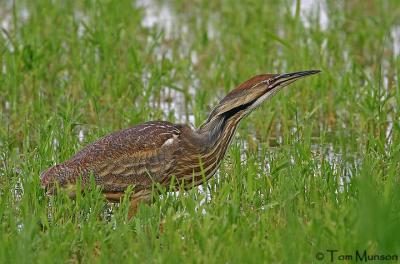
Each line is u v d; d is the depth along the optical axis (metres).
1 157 14.24
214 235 10.70
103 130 14.51
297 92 17.19
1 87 16.98
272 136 15.84
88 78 16.88
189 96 17.16
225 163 13.76
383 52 19.53
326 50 19.33
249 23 21.53
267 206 11.38
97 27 19.38
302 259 10.05
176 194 12.70
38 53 17.58
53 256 10.22
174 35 20.77
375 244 10.41
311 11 20.91
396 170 12.94
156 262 10.16
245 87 12.68
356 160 14.44
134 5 23.14
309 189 12.15
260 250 10.16
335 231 10.34
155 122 12.63
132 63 17.81
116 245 10.45
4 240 10.41
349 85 16.67
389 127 15.98
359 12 21.70
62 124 15.59
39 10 21.17
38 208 11.58
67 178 12.12
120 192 12.31
